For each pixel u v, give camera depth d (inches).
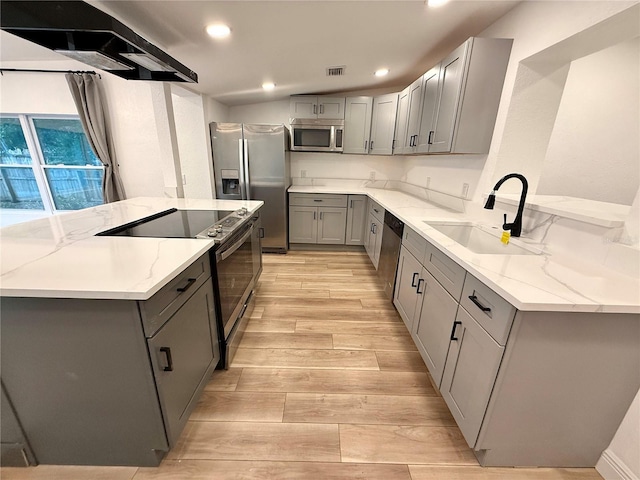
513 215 68.1
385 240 106.7
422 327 68.9
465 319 49.0
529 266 46.0
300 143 144.9
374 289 111.2
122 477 44.9
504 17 70.0
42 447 44.4
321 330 84.4
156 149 140.5
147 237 55.0
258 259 102.6
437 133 85.7
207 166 132.5
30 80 129.1
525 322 37.0
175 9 55.9
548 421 43.6
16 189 149.6
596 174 85.8
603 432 44.3
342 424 54.8
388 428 54.3
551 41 57.6
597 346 38.6
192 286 49.9
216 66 90.3
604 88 80.1
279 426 54.1
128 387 40.5
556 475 46.5
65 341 37.8
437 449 50.6
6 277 36.3
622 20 47.1
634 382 40.4
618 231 44.9
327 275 123.3
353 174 164.6
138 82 131.5
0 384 39.9
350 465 47.6
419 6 62.1
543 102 69.5
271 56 85.7
